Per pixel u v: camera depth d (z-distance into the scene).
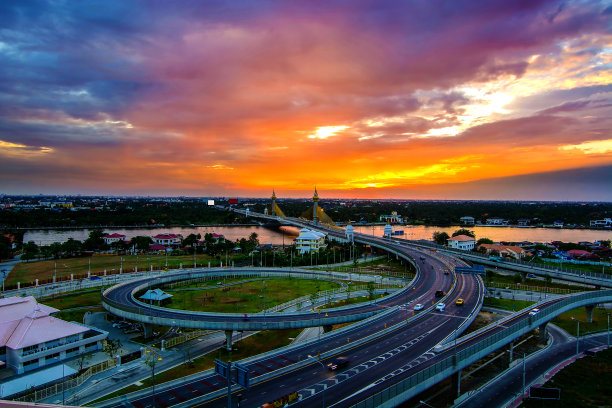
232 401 77.44
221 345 124.62
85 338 119.56
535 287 196.12
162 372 104.06
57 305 163.00
